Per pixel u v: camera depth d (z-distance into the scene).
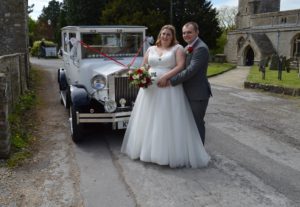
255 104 10.62
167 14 38.34
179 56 5.12
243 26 53.88
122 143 5.96
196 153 5.19
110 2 36.22
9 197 4.13
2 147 5.19
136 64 6.84
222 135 7.02
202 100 5.21
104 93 6.04
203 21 40.00
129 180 4.68
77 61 7.09
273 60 23.38
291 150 6.11
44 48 35.19
